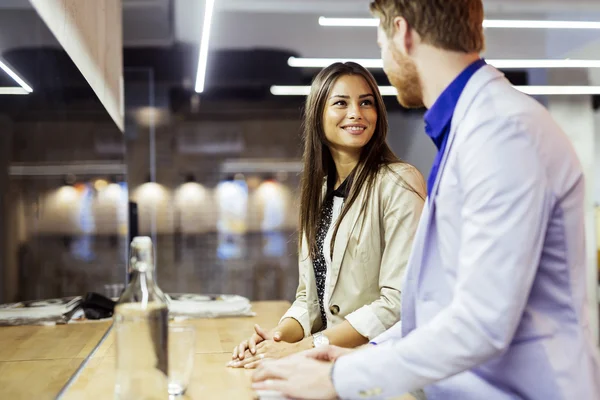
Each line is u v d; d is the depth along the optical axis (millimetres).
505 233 937
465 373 1110
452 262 1066
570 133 5242
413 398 1212
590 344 1043
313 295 1859
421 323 1142
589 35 4242
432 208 1099
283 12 4129
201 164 5648
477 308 935
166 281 5672
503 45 4391
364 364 999
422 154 5648
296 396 1030
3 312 986
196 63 5133
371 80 1797
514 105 1005
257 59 5059
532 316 1030
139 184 5555
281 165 5781
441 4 1074
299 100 5656
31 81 1236
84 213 2047
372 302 1751
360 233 1759
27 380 1091
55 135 1515
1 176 1004
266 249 5836
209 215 5723
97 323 1921
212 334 2092
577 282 1038
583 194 1027
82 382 1412
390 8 1122
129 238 4164
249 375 1443
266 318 2482
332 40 4668
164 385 1087
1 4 985
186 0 3824
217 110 5586
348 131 1752
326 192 1889
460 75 1090
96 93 2357
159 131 5531
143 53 4898
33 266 1260
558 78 5078
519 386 1042
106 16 2807
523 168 956
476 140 994
